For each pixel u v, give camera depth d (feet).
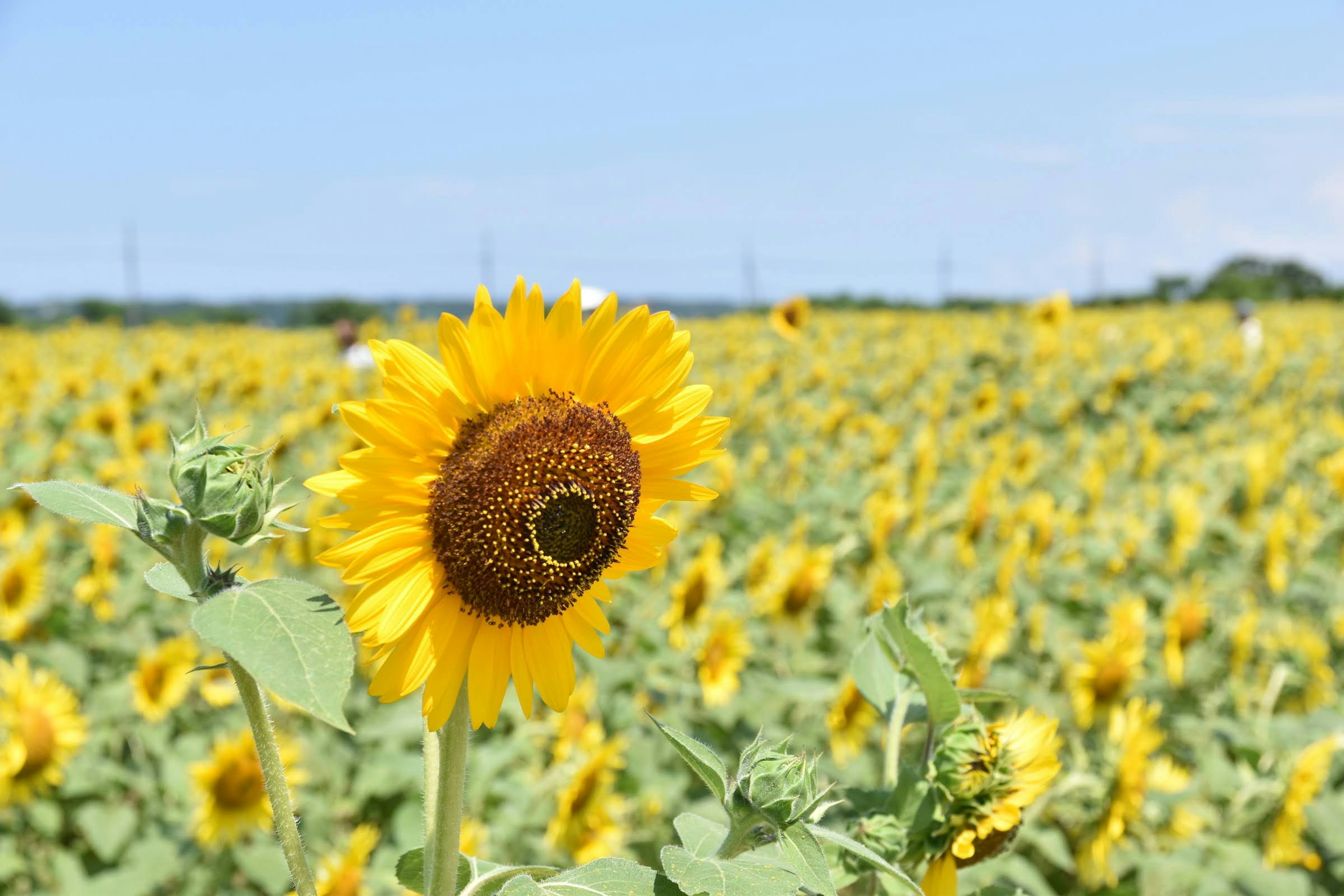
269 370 60.29
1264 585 28.60
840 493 33.09
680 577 24.07
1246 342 76.54
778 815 4.66
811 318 96.22
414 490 4.97
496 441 5.10
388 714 19.29
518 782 17.06
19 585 22.50
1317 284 209.67
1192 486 36.09
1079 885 16.51
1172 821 16.61
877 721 18.61
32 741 17.28
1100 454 43.55
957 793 6.15
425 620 5.00
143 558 26.30
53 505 4.33
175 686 20.10
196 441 4.54
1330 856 17.12
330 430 40.65
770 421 47.70
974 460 40.63
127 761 20.43
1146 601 27.07
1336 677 23.35
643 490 5.62
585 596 5.43
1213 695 21.30
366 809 18.76
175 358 66.39
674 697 19.98
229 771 16.63
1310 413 57.21
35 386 49.24
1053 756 6.31
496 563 4.95
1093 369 65.51
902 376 63.36
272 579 4.21
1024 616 23.43
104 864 18.34
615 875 4.55
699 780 18.26
